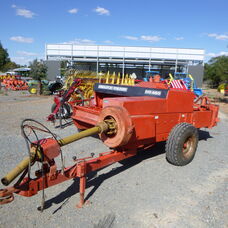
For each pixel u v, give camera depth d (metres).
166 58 35.94
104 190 3.40
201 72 37.41
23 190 2.42
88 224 2.65
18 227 2.57
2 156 4.49
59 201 3.09
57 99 7.00
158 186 3.55
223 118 10.04
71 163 4.27
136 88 4.57
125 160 4.58
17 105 11.69
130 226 2.64
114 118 3.13
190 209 2.99
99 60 36.84
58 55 36.50
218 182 3.75
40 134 6.15
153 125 3.68
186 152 4.32
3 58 67.12
